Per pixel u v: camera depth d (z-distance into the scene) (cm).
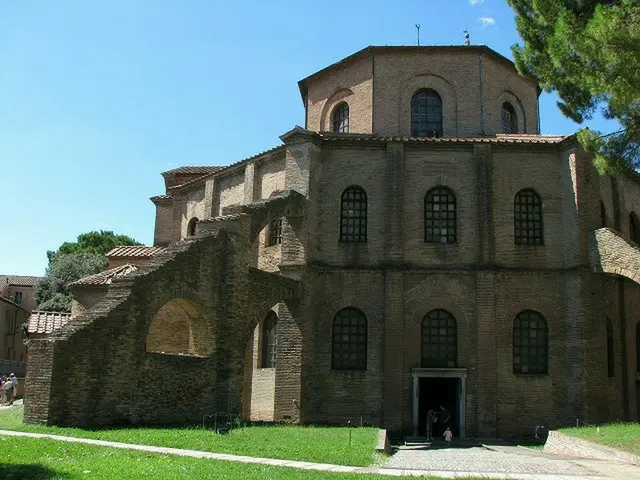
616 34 1902
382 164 3291
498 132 3666
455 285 3147
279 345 3006
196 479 1244
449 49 3625
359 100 3681
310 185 3189
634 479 1573
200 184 4044
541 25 2300
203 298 2492
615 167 2203
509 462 1975
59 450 1545
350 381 3064
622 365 3250
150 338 3067
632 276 2820
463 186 3253
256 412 3206
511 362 3047
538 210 3247
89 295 3462
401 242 3166
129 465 1362
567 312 3084
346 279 3172
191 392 2398
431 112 3631
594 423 2898
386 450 2150
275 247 3331
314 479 1337
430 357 3108
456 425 3086
